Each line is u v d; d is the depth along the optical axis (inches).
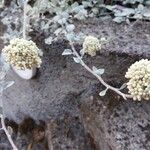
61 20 8.9
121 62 8.4
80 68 8.7
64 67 8.9
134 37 8.8
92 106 8.2
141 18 9.1
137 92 7.1
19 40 7.7
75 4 9.5
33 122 9.3
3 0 10.0
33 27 9.3
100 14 9.6
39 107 9.1
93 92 8.4
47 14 9.7
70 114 8.8
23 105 9.3
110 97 8.1
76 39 8.6
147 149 7.2
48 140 8.7
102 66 8.5
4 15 10.1
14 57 7.5
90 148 8.2
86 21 9.3
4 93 9.5
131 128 7.5
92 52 8.1
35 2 9.8
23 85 9.3
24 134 9.3
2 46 9.9
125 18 9.3
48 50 9.1
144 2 9.6
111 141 7.5
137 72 7.1
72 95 8.8
